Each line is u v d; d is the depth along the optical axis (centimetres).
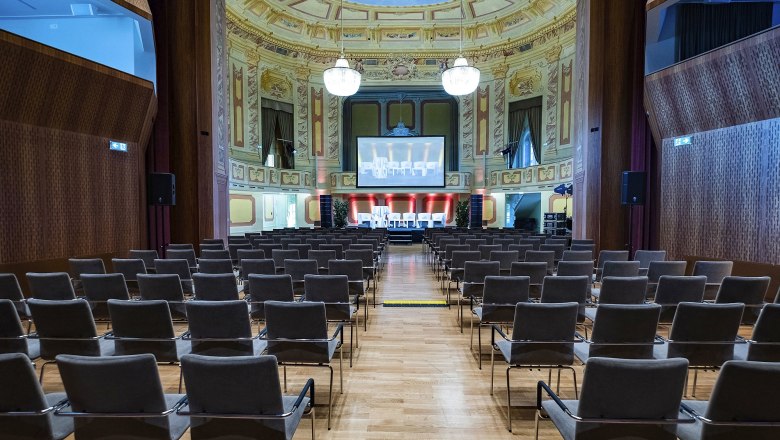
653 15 740
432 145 1644
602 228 823
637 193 718
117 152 743
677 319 277
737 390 170
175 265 492
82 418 191
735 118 623
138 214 787
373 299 630
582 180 896
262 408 186
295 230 1247
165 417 190
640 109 807
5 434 189
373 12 1548
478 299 511
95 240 706
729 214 636
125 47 771
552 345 283
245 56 1454
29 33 767
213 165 869
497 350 425
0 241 574
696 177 688
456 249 664
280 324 286
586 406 182
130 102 728
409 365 388
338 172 1709
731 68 600
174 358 290
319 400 320
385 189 1666
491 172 1666
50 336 282
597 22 825
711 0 729
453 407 310
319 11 1532
